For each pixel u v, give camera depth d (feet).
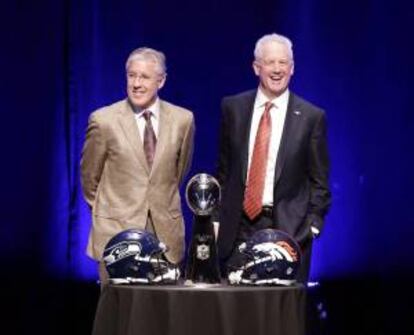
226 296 20.15
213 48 34.50
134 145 23.99
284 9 34.35
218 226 24.82
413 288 33.73
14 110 34.60
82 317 34.35
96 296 34.35
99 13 34.53
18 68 34.71
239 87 34.42
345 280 34.22
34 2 34.55
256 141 24.56
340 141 34.50
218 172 25.50
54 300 34.40
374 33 34.12
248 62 34.40
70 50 34.50
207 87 34.40
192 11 34.55
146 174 23.97
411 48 33.96
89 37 34.53
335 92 34.45
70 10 34.50
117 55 34.58
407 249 33.83
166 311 20.18
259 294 20.33
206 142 34.32
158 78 24.03
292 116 24.68
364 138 34.24
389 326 33.73
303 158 24.62
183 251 24.56
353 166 34.35
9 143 34.53
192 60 34.45
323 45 34.40
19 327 34.55
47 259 34.50
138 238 21.15
